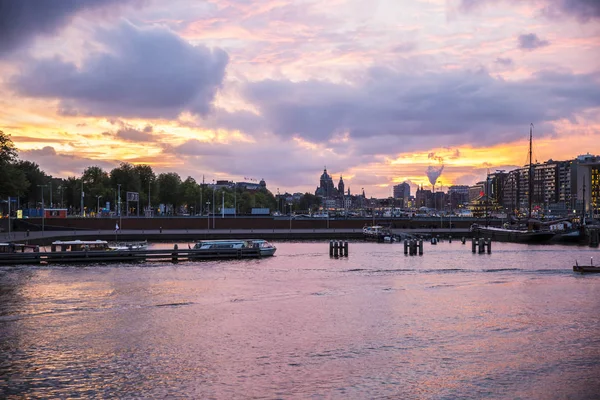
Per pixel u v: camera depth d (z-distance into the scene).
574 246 172.62
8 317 68.00
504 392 45.03
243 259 129.00
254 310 71.94
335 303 76.31
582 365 51.03
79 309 72.31
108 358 52.78
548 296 81.19
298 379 47.56
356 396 44.19
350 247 168.62
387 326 64.06
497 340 58.62
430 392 44.94
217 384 46.50
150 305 74.88
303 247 166.50
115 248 133.12
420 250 142.62
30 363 51.41
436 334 60.78
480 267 114.75
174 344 57.12
